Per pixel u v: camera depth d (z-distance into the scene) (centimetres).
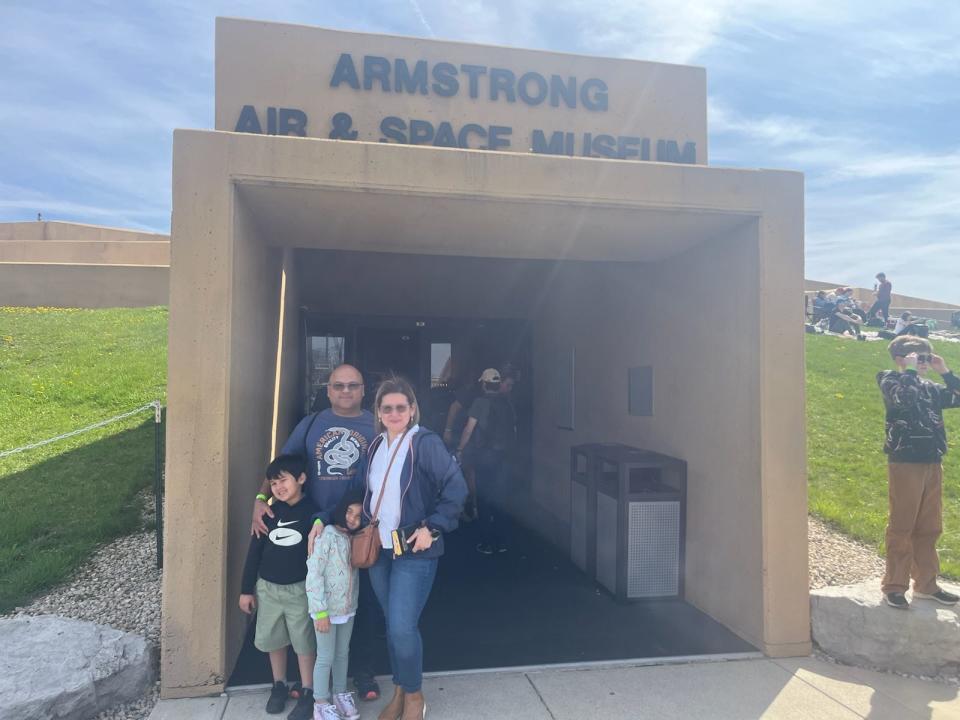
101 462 725
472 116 495
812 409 1030
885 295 1961
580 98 516
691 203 433
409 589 332
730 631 469
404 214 443
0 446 757
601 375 695
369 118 477
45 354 1111
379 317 938
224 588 373
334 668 344
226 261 377
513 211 434
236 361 394
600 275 699
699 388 511
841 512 680
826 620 433
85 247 2025
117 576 511
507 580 580
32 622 397
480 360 953
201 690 368
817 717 362
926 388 439
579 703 370
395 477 341
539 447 897
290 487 346
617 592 522
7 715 317
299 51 471
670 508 529
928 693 392
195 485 370
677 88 538
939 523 438
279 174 384
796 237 443
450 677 398
